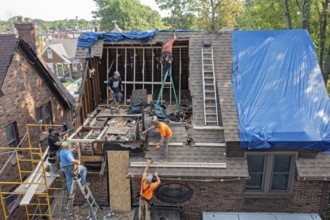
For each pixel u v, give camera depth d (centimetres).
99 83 1546
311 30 2112
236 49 1268
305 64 1181
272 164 1059
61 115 1741
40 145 1453
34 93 1402
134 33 1412
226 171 1018
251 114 1045
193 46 1334
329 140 968
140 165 1053
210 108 1156
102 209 1185
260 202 1100
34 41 1583
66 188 1083
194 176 1016
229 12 4622
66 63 6047
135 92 1366
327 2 1805
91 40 1395
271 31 1313
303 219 1072
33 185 1013
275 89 1115
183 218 1140
